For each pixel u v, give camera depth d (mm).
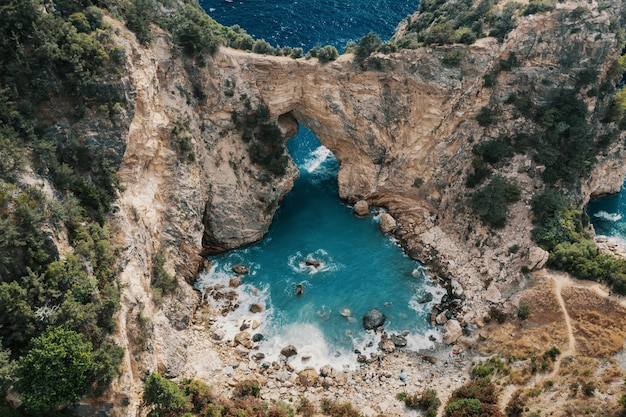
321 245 68438
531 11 61844
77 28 44000
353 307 60312
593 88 63031
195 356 51688
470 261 64562
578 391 45938
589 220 68562
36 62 41500
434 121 66688
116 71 44406
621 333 51031
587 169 68062
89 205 43656
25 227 36750
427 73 64500
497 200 63812
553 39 61312
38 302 36438
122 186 47406
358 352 55031
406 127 69062
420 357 54594
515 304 57281
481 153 66188
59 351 34344
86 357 35250
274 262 65500
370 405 48844
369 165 71812
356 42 95125
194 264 60656
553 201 62094
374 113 68500
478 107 65062
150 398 40188
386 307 60500
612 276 54969
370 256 67125
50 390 34281
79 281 37656
